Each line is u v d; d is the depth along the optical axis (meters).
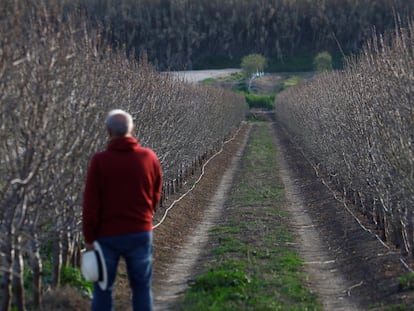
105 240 22.61
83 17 32.53
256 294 32.38
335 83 67.19
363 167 48.56
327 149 72.25
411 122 33.78
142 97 44.62
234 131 163.88
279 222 56.41
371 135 44.97
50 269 33.03
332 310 31.75
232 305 30.11
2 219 23.77
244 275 34.56
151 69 55.56
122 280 34.31
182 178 74.50
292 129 141.62
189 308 29.91
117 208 22.59
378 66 41.25
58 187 25.81
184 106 70.06
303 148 112.44
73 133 26.14
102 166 22.59
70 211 27.58
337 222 55.50
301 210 64.56
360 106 48.78
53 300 28.45
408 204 37.31
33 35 24.94
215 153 114.00
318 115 80.50
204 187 79.19
